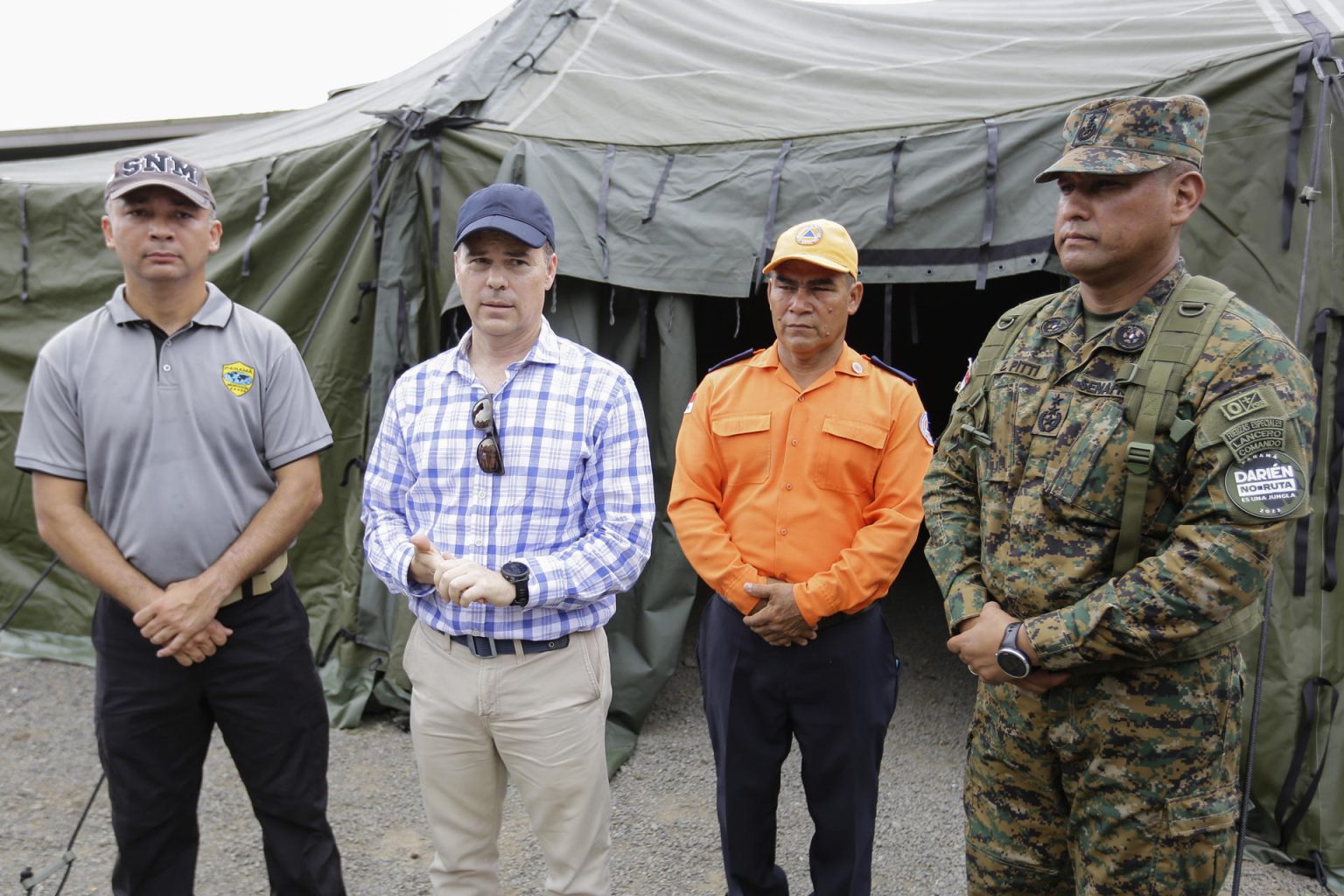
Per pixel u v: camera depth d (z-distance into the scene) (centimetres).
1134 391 177
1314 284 303
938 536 205
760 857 249
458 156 386
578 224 374
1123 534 176
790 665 238
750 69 446
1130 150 175
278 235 414
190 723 235
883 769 374
